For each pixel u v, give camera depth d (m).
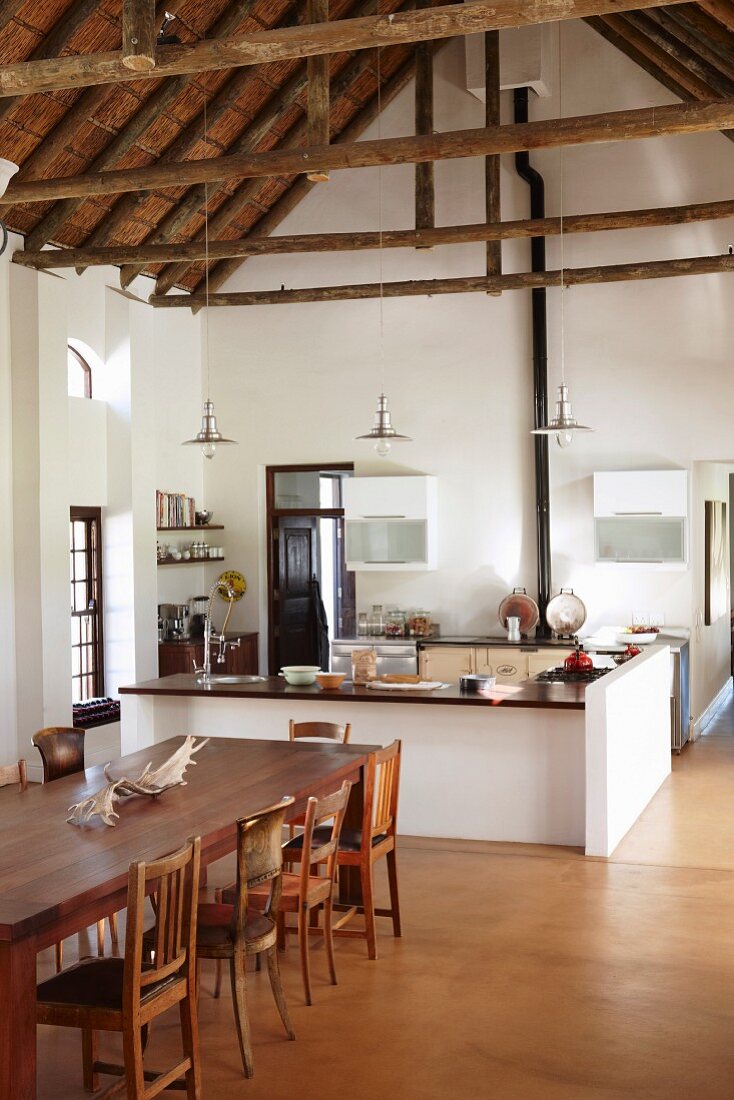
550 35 9.86
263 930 4.18
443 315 10.55
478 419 10.47
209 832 4.11
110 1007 3.53
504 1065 4.06
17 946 3.21
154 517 10.17
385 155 6.84
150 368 10.16
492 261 9.73
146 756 5.56
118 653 9.92
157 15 7.48
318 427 10.95
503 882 6.17
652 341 9.90
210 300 10.48
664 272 9.32
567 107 9.98
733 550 14.02
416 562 10.45
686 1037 4.27
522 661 9.69
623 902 5.82
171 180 7.27
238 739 6.03
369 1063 4.09
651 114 6.43
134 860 3.77
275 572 11.38
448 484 10.56
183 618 10.84
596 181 9.95
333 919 5.68
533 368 10.23
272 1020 4.50
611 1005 4.57
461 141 6.72
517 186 10.18
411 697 6.82
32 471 8.59
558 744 6.86
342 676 7.18
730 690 12.83
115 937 5.29
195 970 3.79
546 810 6.90
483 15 4.84
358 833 5.45
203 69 5.32
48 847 3.94
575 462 10.16
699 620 10.45
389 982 4.85
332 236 9.14
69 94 7.93
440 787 7.07
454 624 10.58
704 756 9.41
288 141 10.15
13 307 8.63
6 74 5.45
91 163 8.70
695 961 5.02
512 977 4.87
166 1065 4.12
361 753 5.59
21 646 8.65
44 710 8.62
